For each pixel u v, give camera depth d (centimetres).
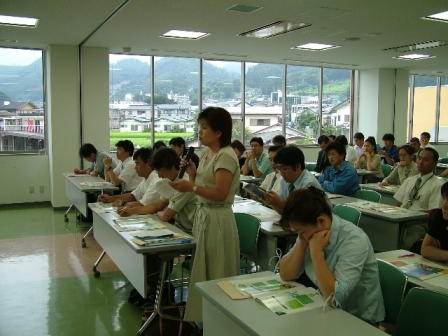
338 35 604
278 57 799
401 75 984
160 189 295
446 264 217
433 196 372
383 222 352
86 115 697
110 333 281
